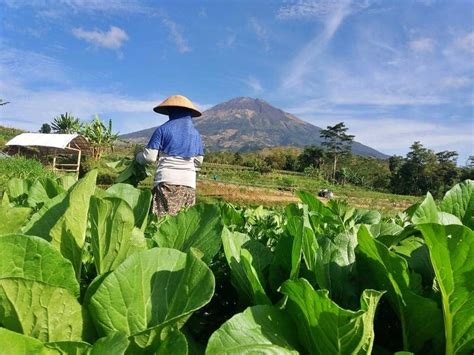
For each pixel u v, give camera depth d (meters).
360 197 79.00
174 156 5.51
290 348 0.91
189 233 1.37
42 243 0.86
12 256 0.85
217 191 57.59
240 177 87.06
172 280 0.94
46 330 0.85
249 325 0.90
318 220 2.05
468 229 0.88
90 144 52.84
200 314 1.35
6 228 1.11
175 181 5.53
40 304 0.83
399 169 106.81
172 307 0.89
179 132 5.55
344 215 2.69
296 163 116.00
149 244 1.39
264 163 106.94
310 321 0.91
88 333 0.87
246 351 0.83
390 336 1.21
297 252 1.06
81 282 1.30
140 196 1.58
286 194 63.44
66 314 0.85
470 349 0.97
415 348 1.07
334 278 1.23
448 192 1.70
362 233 1.09
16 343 0.74
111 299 0.88
